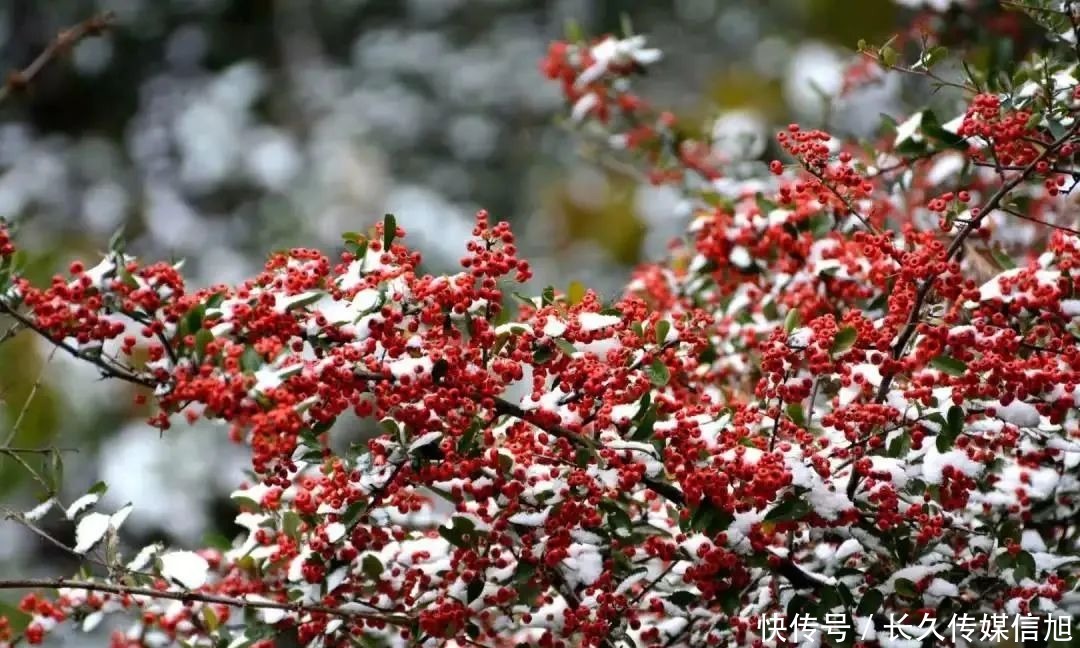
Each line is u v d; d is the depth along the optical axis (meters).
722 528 3.71
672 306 5.34
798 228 5.00
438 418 3.69
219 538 4.63
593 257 12.58
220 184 11.62
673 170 6.15
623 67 6.17
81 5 11.91
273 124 12.34
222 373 3.42
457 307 3.64
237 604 4.04
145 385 3.53
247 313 3.57
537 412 3.74
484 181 12.35
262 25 12.66
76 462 9.08
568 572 4.02
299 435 3.57
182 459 9.08
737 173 6.05
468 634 4.04
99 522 3.97
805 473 3.72
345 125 12.09
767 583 4.28
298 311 3.69
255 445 3.42
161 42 12.34
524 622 4.06
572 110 6.54
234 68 12.10
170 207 11.56
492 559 4.07
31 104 11.95
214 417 3.50
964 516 4.40
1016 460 4.27
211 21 12.42
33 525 4.01
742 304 5.00
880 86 6.75
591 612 4.02
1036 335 3.94
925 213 5.29
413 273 3.75
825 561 4.25
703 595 4.11
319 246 11.12
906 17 7.51
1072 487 4.42
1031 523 4.58
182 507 8.92
